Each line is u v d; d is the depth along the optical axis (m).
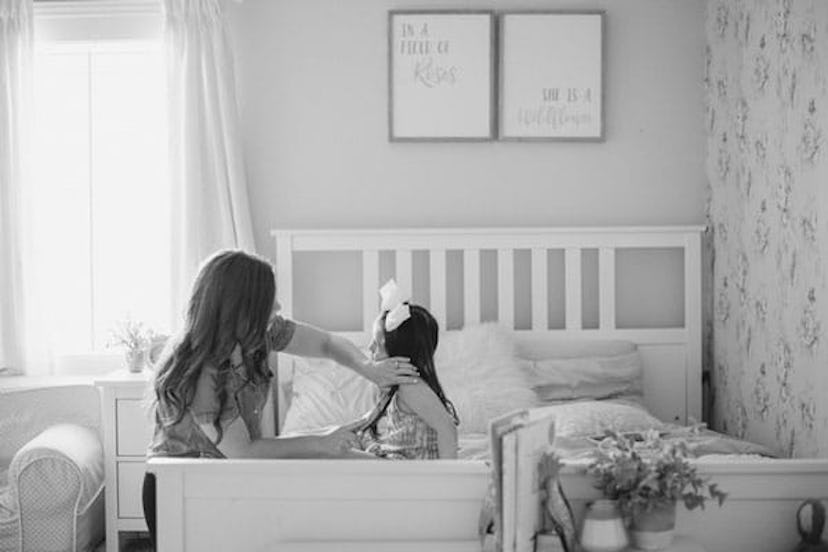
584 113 4.17
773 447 3.46
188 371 2.38
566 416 3.30
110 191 4.39
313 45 4.20
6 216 4.16
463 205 4.21
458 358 3.82
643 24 4.20
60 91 4.37
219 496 2.19
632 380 4.00
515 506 1.96
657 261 4.23
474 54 4.16
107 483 3.76
